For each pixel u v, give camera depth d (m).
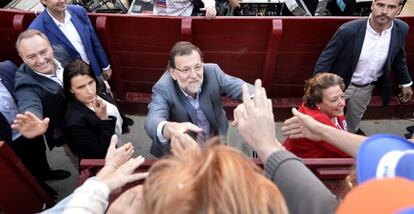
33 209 3.21
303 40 4.04
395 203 0.80
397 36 3.41
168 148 2.21
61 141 3.28
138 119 4.76
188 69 2.32
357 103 3.92
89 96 2.63
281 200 0.89
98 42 3.89
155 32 3.98
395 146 1.04
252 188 0.87
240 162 0.90
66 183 3.96
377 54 3.46
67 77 2.57
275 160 1.25
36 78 2.80
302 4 4.96
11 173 2.79
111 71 4.35
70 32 3.58
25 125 2.42
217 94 2.56
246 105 1.38
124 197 1.60
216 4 4.74
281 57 4.25
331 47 3.53
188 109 2.51
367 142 1.05
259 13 4.84
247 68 4.42
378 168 0.99
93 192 1.50
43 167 3.85
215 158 0.90
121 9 5.34
